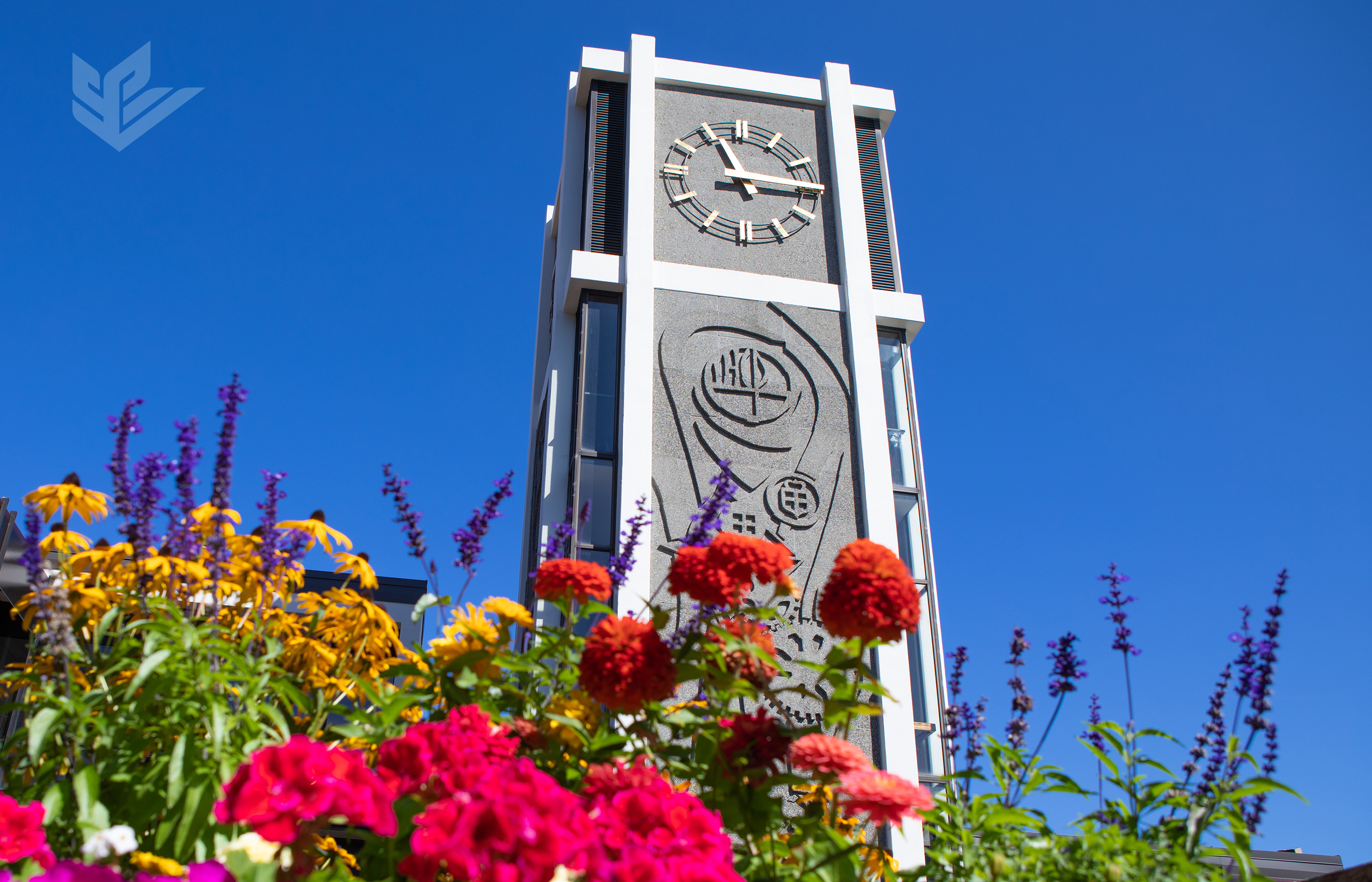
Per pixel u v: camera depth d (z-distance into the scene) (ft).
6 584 22.59
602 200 33.09
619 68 35.50
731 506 27.91
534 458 37.45
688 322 30.71
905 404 31.83
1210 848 7.32
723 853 5.84
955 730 8.86
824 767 6.25
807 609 26.18
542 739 7.36
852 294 32.27
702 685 7.99
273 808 5.18
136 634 8.56
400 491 9.43
